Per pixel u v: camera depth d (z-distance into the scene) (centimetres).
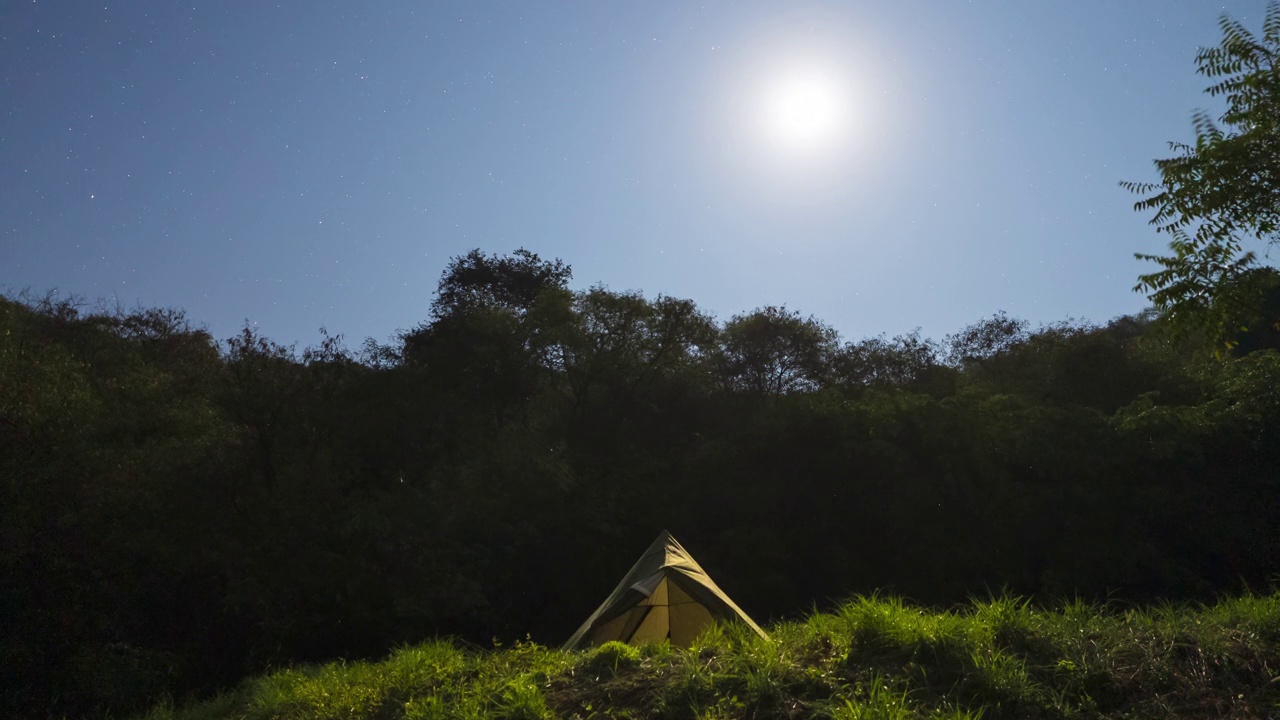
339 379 2230
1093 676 524
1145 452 2288
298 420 2106
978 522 2359
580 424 2784
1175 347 810
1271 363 2375
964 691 521
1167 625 603
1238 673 529
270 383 2114
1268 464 2269
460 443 2348
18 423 1638
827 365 3316
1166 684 521
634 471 2592
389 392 2234
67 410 1755
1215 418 2308
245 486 2044
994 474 2369
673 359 2831
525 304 3675
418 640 1914
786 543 2447
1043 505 2286
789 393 3162
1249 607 641
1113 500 2309
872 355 3416
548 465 2228
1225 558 2319
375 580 1925
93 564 1617
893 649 584
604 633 875
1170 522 2286
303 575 1862
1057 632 594
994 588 2303
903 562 2372
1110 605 693
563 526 2294
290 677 959
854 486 2434
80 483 1655
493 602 2194
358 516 1939
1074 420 2398
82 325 2494
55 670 1506
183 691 1662
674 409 2950
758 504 2477
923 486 2353
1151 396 2611
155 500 1819
